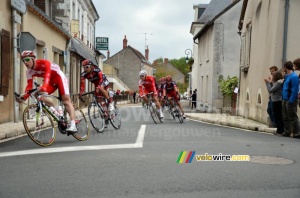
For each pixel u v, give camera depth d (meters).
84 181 4.19
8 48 10.69
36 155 5.71
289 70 8.52
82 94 8.89
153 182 4.14
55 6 21.17
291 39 11.29
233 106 18.83
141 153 5.82
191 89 40.25
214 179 4.27
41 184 4.08
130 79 67.50
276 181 4.21
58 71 7.00
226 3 33.81
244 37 16.34
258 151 6.09
